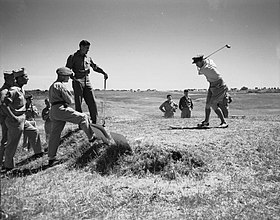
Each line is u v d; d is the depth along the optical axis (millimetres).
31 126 9094
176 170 6852
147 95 63781
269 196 5520
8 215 4738
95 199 5617
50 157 8336
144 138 8500
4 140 8219
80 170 7539
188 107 16422
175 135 9125
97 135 8266
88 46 9547
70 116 8242
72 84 9711
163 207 5227
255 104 41250
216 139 8570
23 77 8219
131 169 7066
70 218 4836
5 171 7953
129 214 4996
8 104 7777
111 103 41938
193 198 5488
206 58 9891
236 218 4668
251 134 9375
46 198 5730
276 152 8086
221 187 6043
